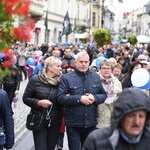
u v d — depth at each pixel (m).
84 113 7.00
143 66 10.31
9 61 3.75
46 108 7.21
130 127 3.58
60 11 62.53
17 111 14.89
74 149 7.04
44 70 7.38
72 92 7.05
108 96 7.47
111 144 3.65
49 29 57.12
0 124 6.23
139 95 3.56
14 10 3.40
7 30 3.77
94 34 60.28
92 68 11.74
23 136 11.05
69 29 44.28
